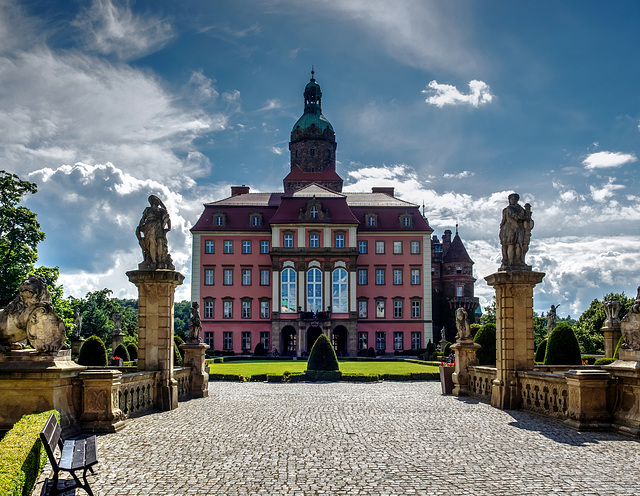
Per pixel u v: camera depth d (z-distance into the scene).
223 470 10.40
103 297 94.75
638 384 13.44
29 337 12.96
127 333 88.44
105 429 14.31
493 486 9.30
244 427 15.44
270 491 9.05
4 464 7.07
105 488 9.14
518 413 18.00
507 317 19.39
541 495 8.81
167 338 19.67
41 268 45.12
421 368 44.81
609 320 33.59
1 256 42.66
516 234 19.75
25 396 12.72
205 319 78.44
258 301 78.81
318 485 9.39
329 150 96.31
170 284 19.83
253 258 79.56
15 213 43.50
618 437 13.36
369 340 78.81
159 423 16.12
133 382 17.48
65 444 9.66
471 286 90.31
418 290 79.69
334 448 12.47
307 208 77.31
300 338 74.31
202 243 79.62
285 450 12.24
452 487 9.25
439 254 92.75
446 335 87.94
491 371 21.50
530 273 19.27
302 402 22.17
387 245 80.25
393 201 84.81
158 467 10.59
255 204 82.06
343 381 36.03
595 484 9.39
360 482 9.58
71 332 47.06
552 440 13.12
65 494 8.70
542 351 35.16
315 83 97.88
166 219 20.12
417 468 10.55
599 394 14.42
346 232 77.25
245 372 40.12
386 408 19.91
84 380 14.34
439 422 16.28
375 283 79.62
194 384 24.64
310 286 76.06
